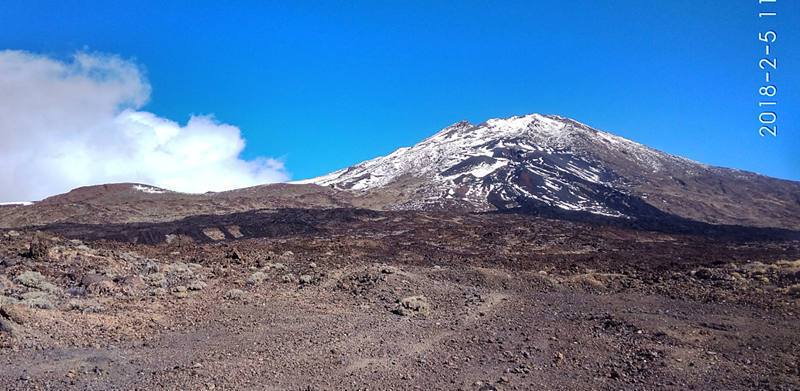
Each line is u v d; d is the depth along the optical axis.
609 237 60.16
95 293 17.70
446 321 16.83
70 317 14.59
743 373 11.96
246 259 27.03
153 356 12.48
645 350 13.59
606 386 11.22
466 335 15.14
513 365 12.54
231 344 13.62
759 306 19.56
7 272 18.31
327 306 18.25
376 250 42.00
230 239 63.59
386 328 15.56
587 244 53.62
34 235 26.88
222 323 15.62
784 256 43.09
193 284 20.05
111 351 12.70
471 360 12.86
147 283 19.88
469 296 20.92
